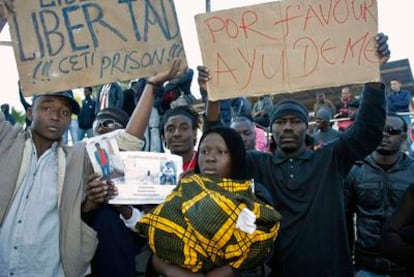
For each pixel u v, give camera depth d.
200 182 2.40
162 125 3.86
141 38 2.88
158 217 2.35
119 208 2.73
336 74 2.94
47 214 2.57
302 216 3.07
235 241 2.27
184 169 3.55
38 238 2.51
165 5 2.89
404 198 2.88
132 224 2.72
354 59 2.93
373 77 2.90
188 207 2.29
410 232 2.74
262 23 2.98
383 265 3.47
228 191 2.36
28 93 2.76
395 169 3.63
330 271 2.97
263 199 2.79
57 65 2.80
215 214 2.24
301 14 2.97
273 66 2.97
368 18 2.93
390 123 3.59
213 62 2.98
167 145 3.62
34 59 2.79
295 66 2.96
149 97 2.92
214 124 3.17
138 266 3.02
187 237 2.26
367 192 3.63
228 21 2.98
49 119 2.67
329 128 6.65
